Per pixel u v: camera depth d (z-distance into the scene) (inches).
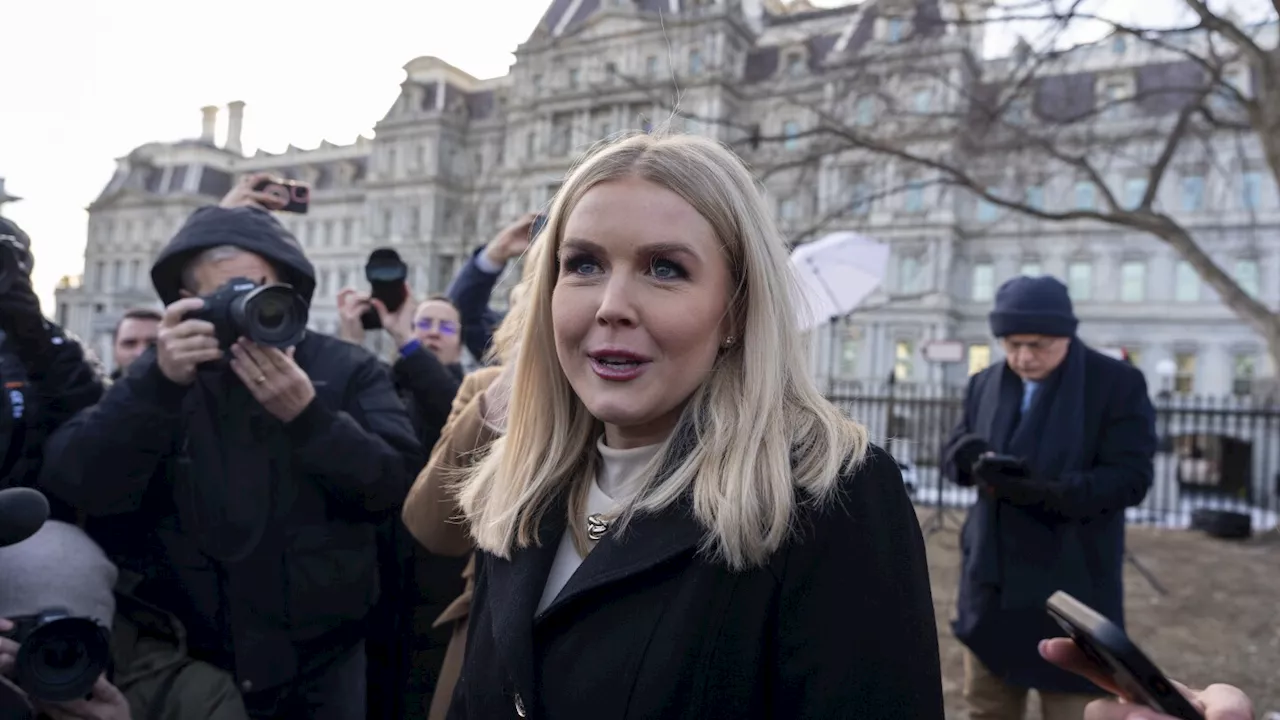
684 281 48.7
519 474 58.6
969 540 122.9
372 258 131.3
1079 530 113.3
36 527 60.0
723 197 49.9
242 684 83.3
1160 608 263.1
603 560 48.1
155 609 85.1
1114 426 115.2
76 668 73.9
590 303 49.7
